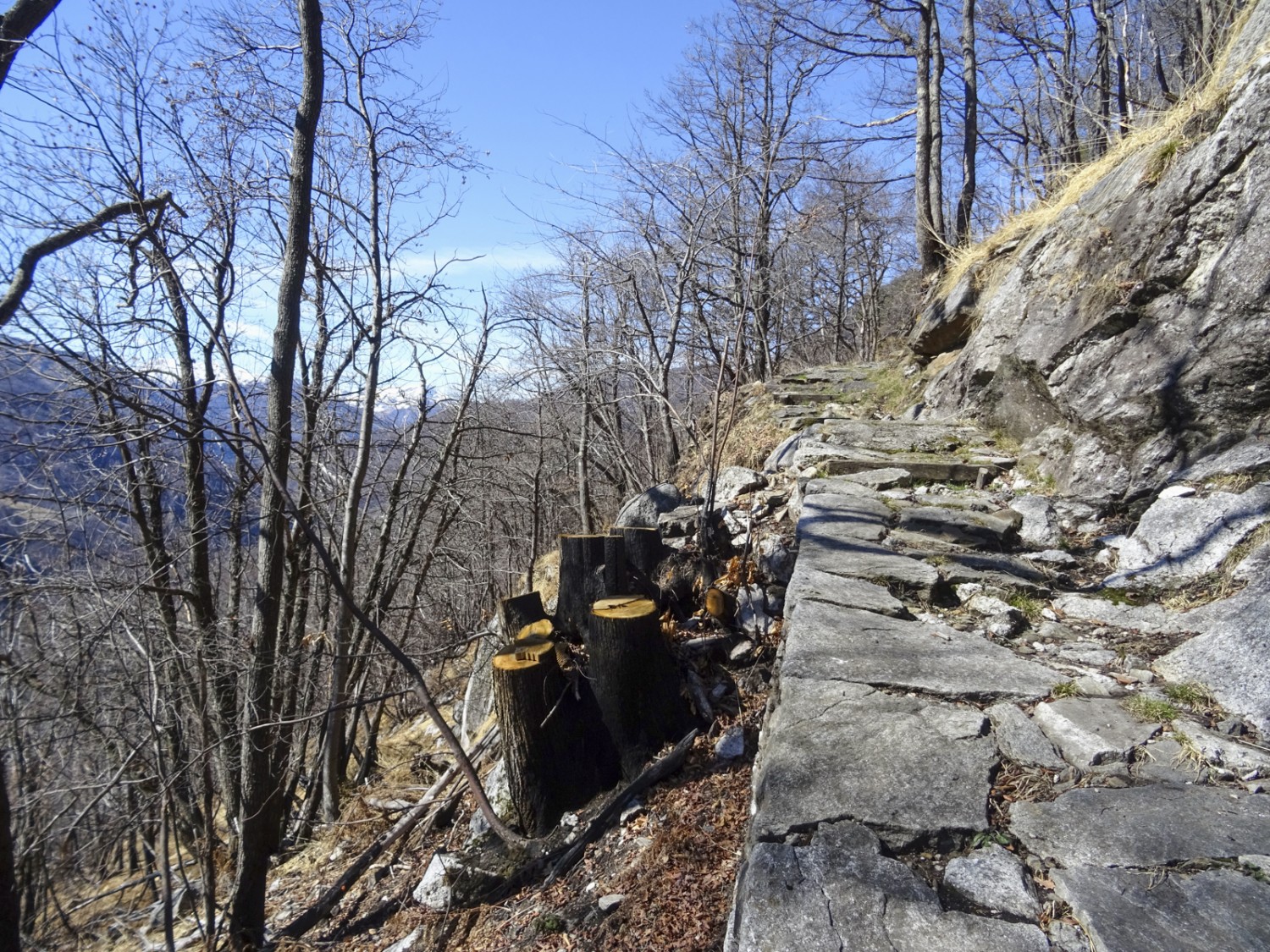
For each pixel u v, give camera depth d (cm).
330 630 937
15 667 557
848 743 276
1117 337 539
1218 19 880
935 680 314
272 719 600
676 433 1361
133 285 657
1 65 511
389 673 976
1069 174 801
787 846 229
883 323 2325
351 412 948
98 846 614
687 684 488
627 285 1148
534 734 462
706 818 386
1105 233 576
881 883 211
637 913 348
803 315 2017
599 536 544
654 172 975
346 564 800
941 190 1156
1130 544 441
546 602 965
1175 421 482
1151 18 1519
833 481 612
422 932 447
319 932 529
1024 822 233
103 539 670
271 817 606
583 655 514
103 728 592
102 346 580
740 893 221
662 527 642
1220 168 483
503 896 436
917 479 609
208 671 611
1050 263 653
